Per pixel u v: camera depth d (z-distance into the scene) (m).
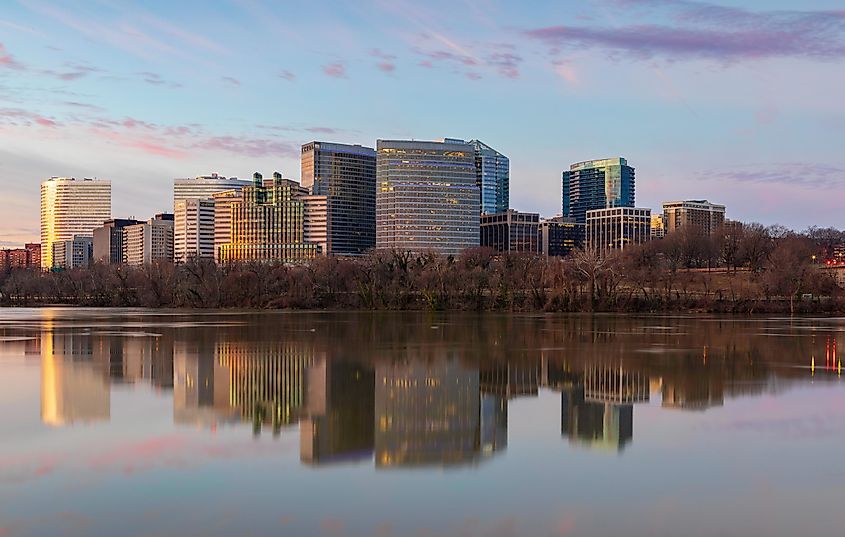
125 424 47.53
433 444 42.97
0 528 29.62
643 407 54.03
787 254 199.00
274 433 45.53
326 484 35.22
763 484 35.41
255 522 30.36
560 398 57.97
